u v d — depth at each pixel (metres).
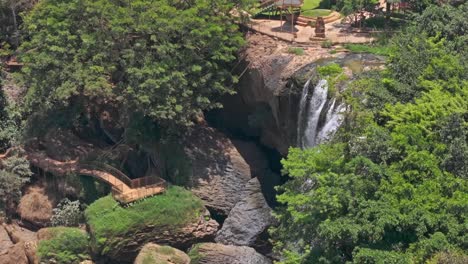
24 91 95.69
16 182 87.38
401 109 68.25
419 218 59.81
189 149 87.19
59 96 83.12
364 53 85.19
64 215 84.62
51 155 89.88
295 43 89.19
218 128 92.62
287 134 84.88
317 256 63.75
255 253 80.75
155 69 81.94
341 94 74.62
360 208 60.53
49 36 84.75
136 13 84.94
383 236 60.59
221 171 86.38
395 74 73.31
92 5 85.00
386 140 64.50
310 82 80.06
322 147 66.88
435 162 63.59
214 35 85.12
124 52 84.00
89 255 81.19
